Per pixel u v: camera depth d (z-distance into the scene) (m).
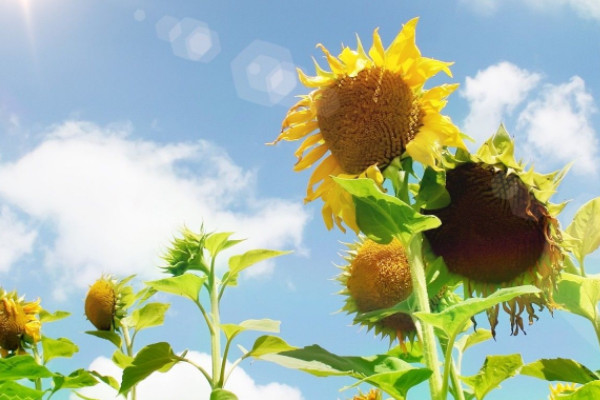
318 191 1.23
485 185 1.12
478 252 1.13
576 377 1.10
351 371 1.00
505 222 1.12
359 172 1.18
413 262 1.05
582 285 1.13
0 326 2.04
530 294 1.12
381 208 1.03
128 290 1.93
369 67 1.21
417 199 1.13
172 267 1.61
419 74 1.18
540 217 1.11
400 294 1.30
